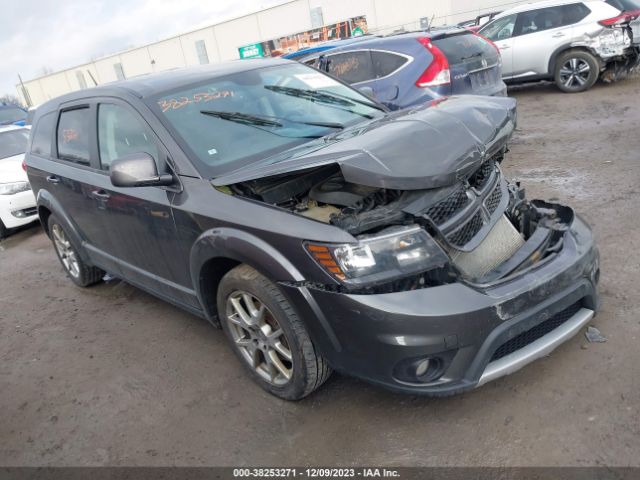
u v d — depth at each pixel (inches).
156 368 147.9
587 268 111.2
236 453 110.7
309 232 100.8
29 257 273.1
